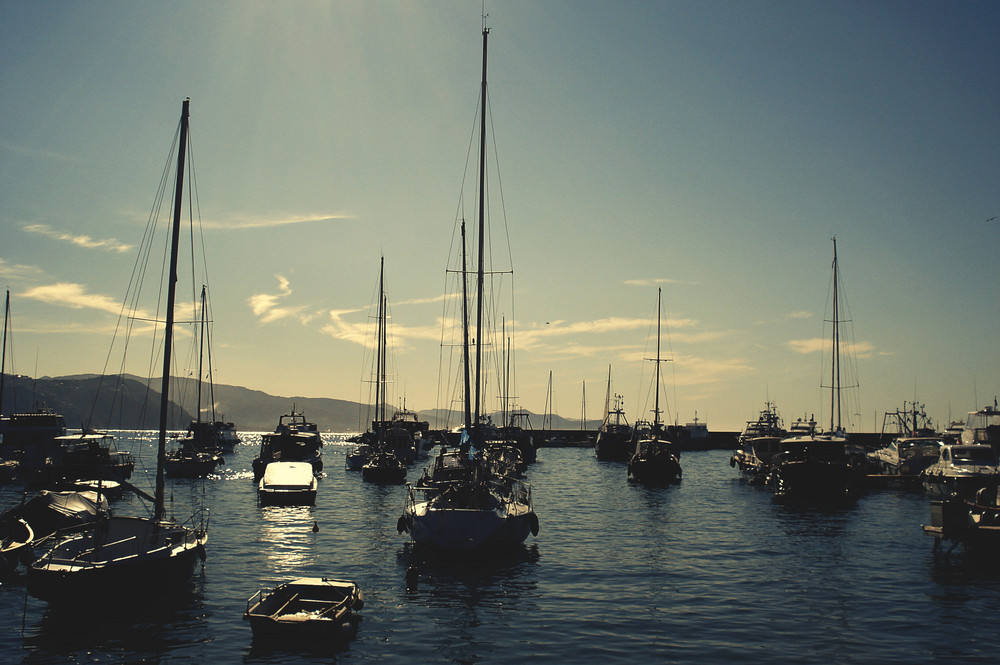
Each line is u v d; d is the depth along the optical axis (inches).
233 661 781.9
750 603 1014.4
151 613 945.5
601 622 924.0
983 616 952.3
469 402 2196.1
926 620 936.3
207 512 1888.5
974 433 2479.1
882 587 1103.6
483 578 1154.0
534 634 876.0
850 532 1625.2
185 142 1261.1
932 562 1288.1
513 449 3417.8
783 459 2493.8
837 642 848.9
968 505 1290.6
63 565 944.9
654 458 2935.5
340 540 1472.7
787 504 2175.2
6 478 2442.2
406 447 3545.8
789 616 951.6
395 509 1969.7
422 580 1136.8
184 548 1056.8
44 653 802.2
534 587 1098.1
